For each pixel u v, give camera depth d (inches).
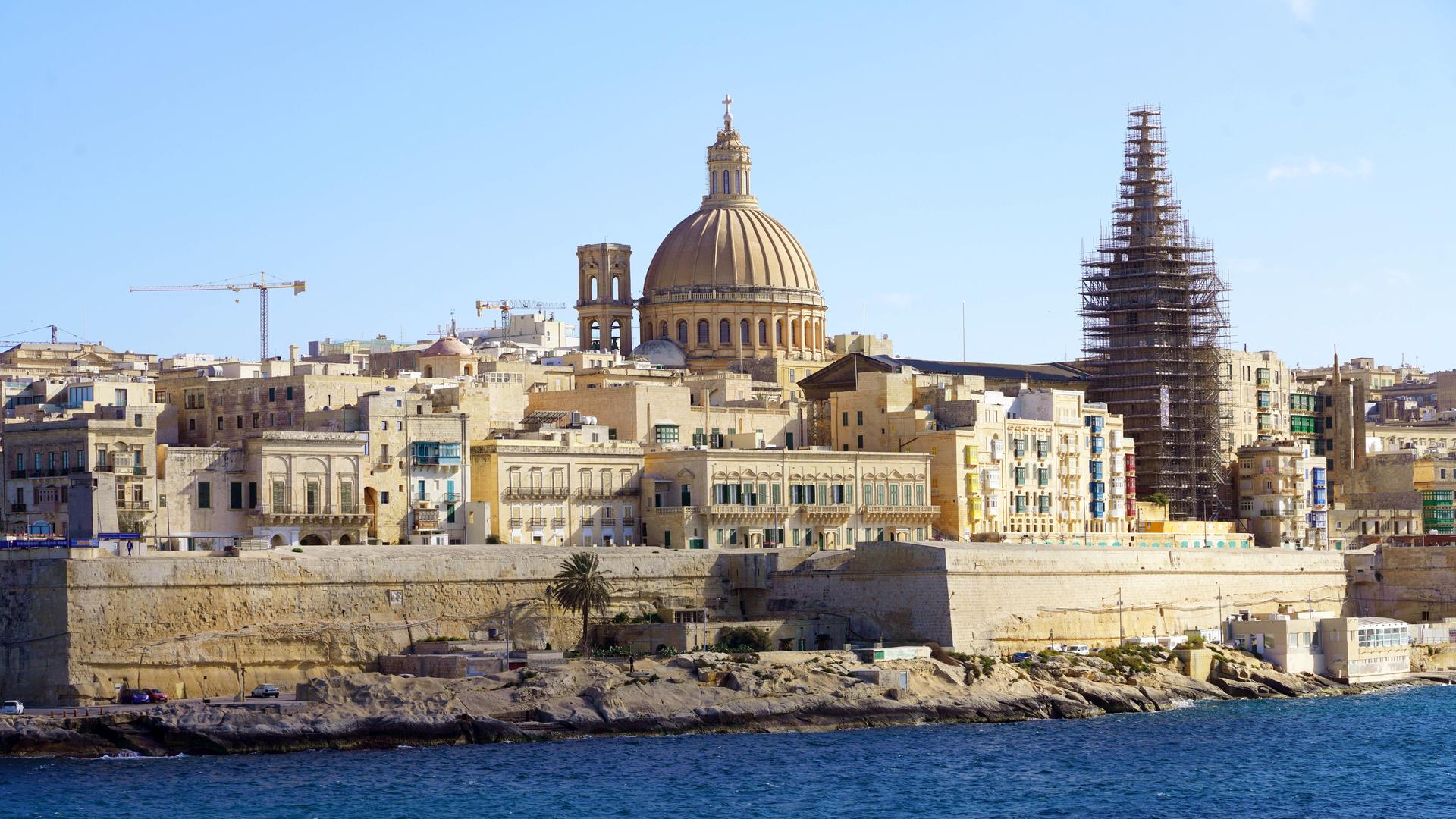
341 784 7440.9
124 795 7224.4
